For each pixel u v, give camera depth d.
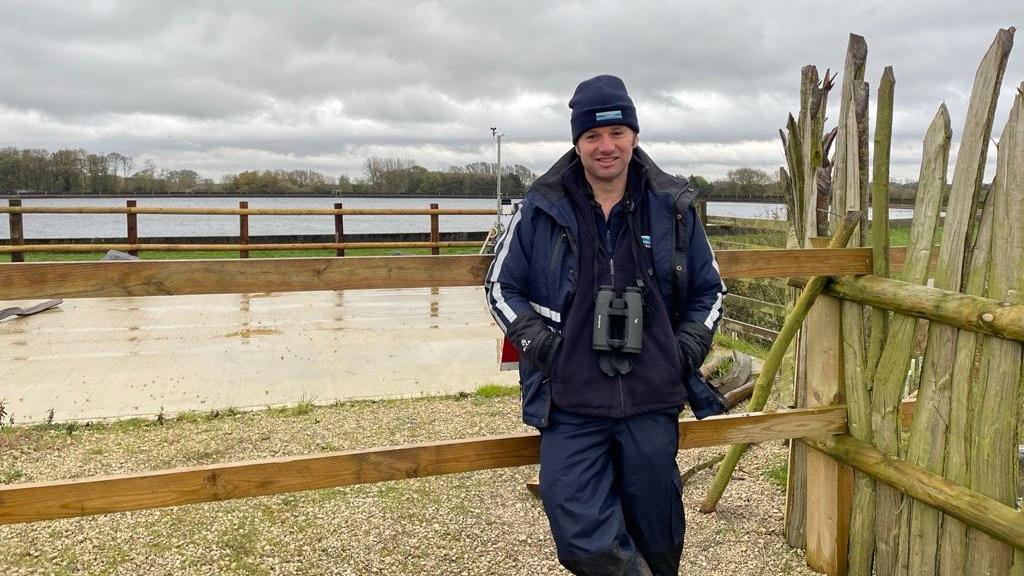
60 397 5.04
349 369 5.85
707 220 9.29
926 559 2.57
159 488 2.15
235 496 2.22
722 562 3.00
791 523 3.13
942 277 2.46
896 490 2.66
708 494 3.44
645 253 2.11
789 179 3.34
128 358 6.07
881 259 2.67
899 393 2.61
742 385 4.97
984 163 2.35
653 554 2.24
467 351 6.47
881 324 2.68
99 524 3.24
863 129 2.70
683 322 2.18
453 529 3.25
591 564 2.06
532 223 2.13
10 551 3.00
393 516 3.37
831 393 2.83
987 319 2.23
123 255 10.40
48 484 2.05
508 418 4.74
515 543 3.14
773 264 2.59
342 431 4.48
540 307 2.12
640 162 2.15
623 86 2.10
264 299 9.23
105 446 4.20
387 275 2.27
